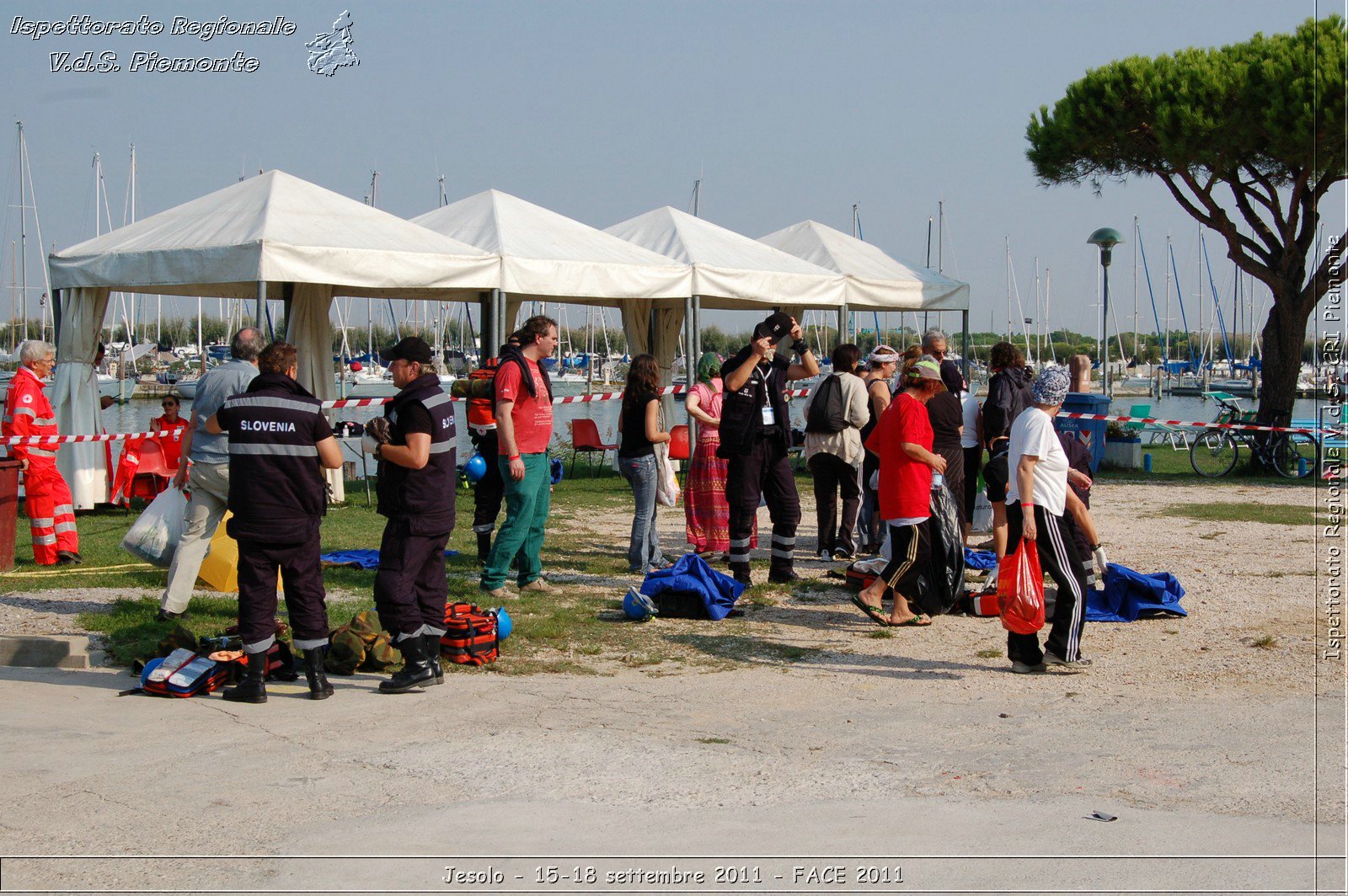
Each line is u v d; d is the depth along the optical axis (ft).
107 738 16.61
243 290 48.98
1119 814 13.41
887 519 24.67
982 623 25.34
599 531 39.01
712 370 32.71
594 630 24.45
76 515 41.50
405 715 18.15
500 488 31.35
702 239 52.75
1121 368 259.60
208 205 42.04
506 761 15.70
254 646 18.86
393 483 19.76
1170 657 22.00
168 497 24.76
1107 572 25.90
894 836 12.66
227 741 16.57
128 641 22.27
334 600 26.11
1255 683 19.99
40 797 13.92
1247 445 61.52
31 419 30.45
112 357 220.43
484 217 47.16
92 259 40.32
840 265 57.41
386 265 39.75
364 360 201.05
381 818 13.42
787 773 15.21
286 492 18.67
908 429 24.18
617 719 17.93
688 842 12.52
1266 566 32.04
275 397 18.70
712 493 32.42
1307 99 55.88
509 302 56.18
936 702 19.01
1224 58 61.21
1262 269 62.08
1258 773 15.02
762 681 20.48
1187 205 65.21
